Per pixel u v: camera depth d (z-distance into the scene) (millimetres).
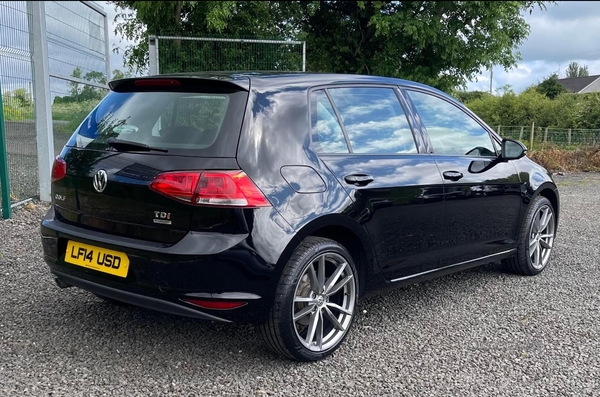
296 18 16938
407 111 4109
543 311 4320
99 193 3211
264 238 2973
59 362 3197
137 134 3293
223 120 3111
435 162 4102
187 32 13492
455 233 4250
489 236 4648
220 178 2930
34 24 6961
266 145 3119
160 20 13352
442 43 15492
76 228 3348
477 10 15227
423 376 3191
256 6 14500
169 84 3418
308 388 3014
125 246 3045
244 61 10914
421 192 3881
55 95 7543
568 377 3227
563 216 8695
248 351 3441
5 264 4969
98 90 8969
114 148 3273
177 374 3117
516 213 4949
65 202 3453
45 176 7305
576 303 4523
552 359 3461
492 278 5195
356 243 3559
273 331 3123
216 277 2904
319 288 3312
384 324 3980
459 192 4219
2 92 6418
